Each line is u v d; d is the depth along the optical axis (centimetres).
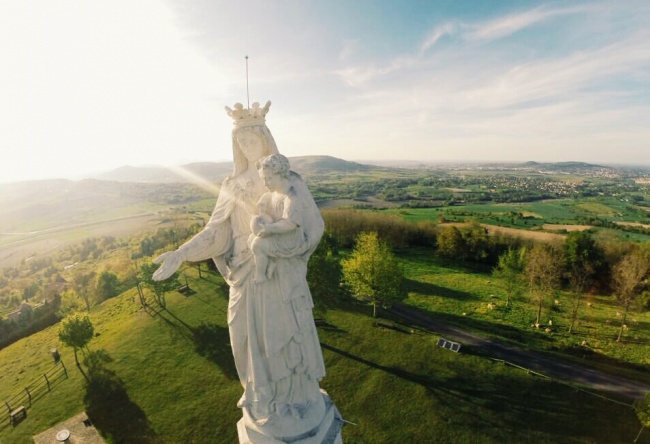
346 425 3334
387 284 5000
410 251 9612
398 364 4184
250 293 788
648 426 3034
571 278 6638
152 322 5184
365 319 5256
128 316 5544
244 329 811
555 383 3900
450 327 5162
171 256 742
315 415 848
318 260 4738
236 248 812
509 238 8806
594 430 3278
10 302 7688
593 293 6838
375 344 4597
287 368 820
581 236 7206
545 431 3262
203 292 6103
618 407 3569
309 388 866
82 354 4538
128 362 4284
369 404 3584
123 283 6994
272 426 814
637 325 5319
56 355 4559
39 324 6125
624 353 4562
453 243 8769
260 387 814
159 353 4447
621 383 3944
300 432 817
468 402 3603
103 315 5819
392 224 9925
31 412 3603
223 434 3250
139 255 9619
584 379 4003
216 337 4759
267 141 811
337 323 5116
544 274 5353
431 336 4825
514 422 3359
